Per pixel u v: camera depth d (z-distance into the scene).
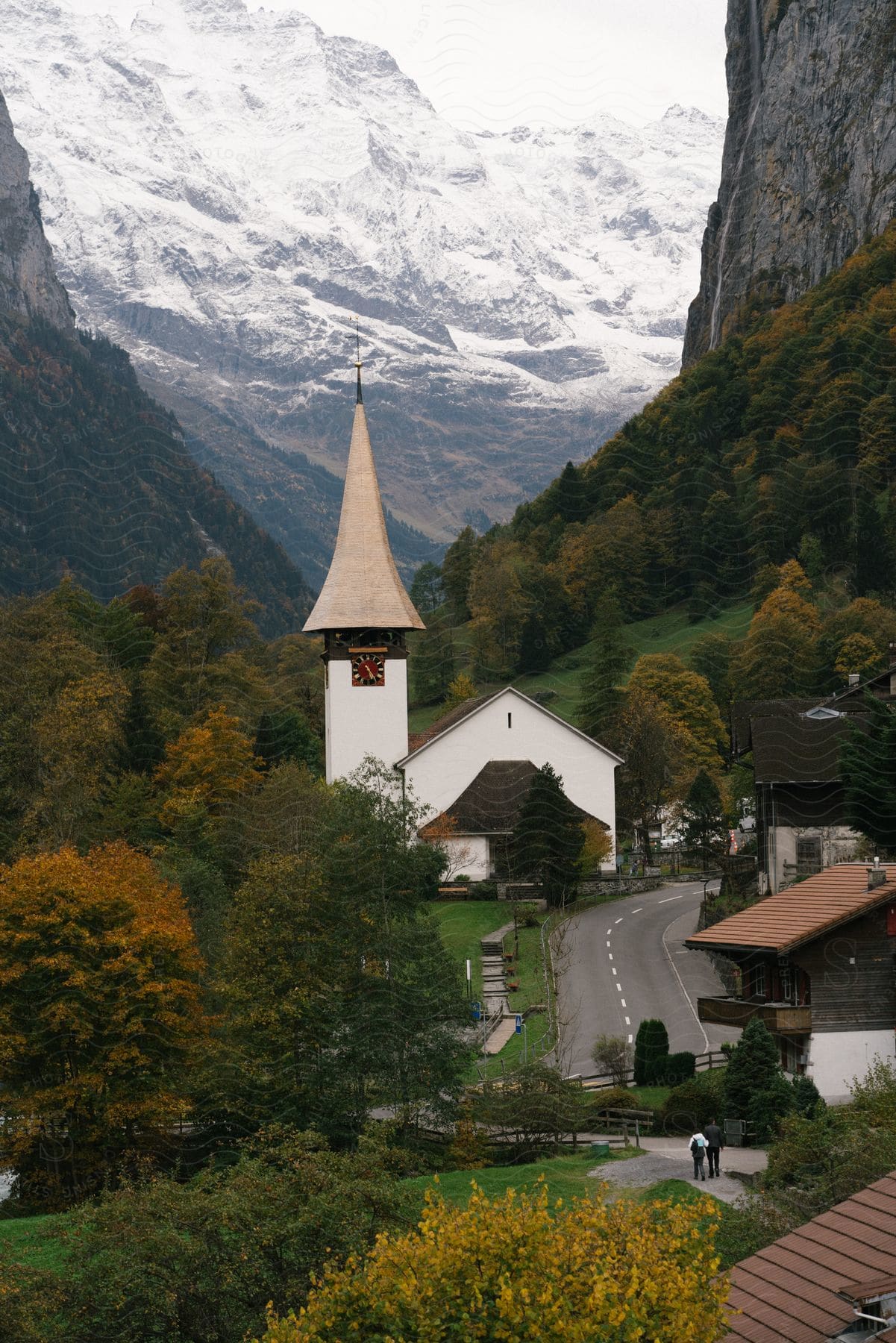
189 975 54.50
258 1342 22.12
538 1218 19.70
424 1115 50.25
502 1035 64.38
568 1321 18.47
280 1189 28.94
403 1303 19.45
